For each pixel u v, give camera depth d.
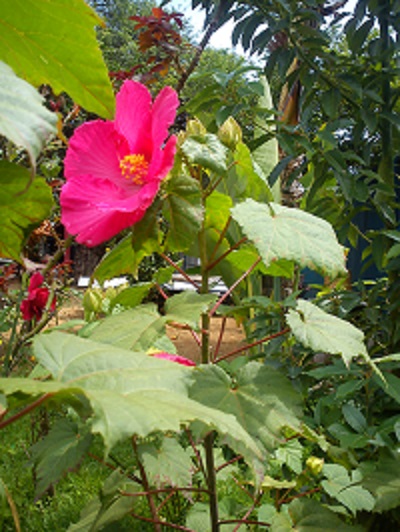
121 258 1.21
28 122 0.43
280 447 1.78
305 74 2.50
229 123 1.16
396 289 2.20
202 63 10.34
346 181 2.24
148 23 3.12
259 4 2.46
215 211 1.22
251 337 2.08
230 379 1.13
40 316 2.44
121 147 1.06
